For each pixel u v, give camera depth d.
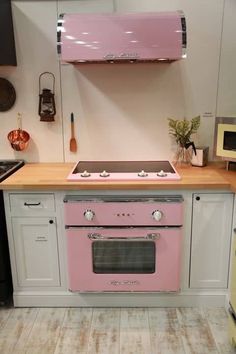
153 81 2.33
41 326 1.99
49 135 2.45
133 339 1.87
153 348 1.80
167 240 1.96
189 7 2.21
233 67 2.30
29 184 1.91
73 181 1.94
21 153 2.49
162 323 2.00
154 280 2.04
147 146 2.45
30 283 2.14
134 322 2.01
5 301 2.17
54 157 2.49
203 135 2.42
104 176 1.99
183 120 2.37
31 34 2.28
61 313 2.10
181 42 1.80
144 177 1.97
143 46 1.81
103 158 2.48
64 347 1.82
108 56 1.83
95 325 1.99
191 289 2.12
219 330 1.93
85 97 2.38
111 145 2.46
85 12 2.22
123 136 2.44
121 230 1.95
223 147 2.14
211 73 2.31
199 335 1.89
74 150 2.47
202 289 2.12
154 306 2.15
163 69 2.31
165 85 2.34
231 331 1.78
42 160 2.50
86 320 2.03
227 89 2.34
